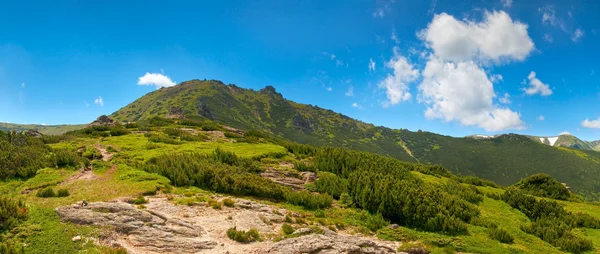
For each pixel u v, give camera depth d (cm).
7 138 3944
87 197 2275
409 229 2552
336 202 3097
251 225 1975
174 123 7931
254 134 7225
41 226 1520
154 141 5131
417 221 2656
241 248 1636
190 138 5697
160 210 2069
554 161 18750
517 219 3450
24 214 1574
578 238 2794
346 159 4359
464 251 2192
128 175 2992
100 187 2606
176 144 5081
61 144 4769
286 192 3027
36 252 1334
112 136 5725
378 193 2858
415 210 2723
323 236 1753
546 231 2925
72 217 1616
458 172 17400
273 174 3638
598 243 2878
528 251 2334
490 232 2597
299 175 3728
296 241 1667
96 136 5709
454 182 4669
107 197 2283
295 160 4500
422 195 2966
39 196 2284
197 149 4566
